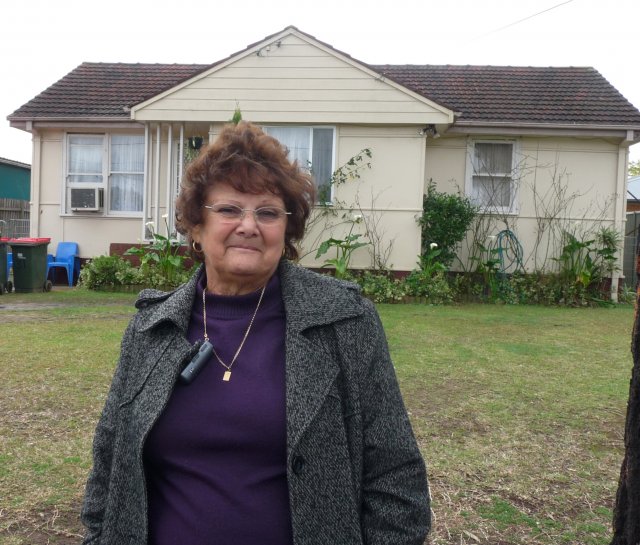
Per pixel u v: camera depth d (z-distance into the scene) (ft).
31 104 47.91
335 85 41.60
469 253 45.68
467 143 45.39
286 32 41.47
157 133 43.91
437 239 42.65
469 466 13.26
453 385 19.20
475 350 24.25
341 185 42.55
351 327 5.72
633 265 50.65
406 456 5.65
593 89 48.93
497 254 44.55
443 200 42.50
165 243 41.06
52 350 22.85
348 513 5.33
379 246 42.57
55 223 48.32
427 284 39.50
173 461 5.63
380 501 5.57
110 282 41.70
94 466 6.27
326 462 5.33
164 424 5.65
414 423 15.74
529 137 45.01
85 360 21.36
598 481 12.67
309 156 42.68
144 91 50.93
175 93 42.22
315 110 41.73
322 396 5.41
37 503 11.49
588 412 16.78
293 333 5.68
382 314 33.17
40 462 13.12
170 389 5.66
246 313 6.09
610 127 43.04
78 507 11.43
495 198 45.68
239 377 5.68
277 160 6.27
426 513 5.65
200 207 6.35
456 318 32.50
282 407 5.48
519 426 15.65
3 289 40.50
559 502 11.82
